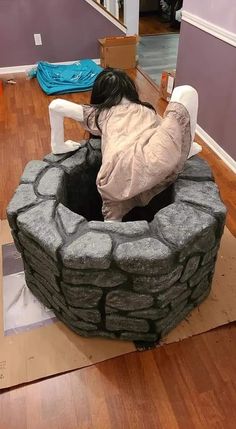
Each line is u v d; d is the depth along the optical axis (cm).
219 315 141
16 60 368
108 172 123
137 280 110
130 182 121
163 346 133
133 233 111
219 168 225
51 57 377
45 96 323
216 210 119
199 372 125
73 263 107
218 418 113
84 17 359
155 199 151
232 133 216
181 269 115
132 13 370
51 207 122
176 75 276
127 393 120
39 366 127
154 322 125
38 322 141
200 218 115
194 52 240
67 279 114
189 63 251
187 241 108
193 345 133
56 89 325
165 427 111
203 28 221
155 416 114
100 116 138
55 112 137
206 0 212
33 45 363
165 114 123
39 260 124
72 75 348
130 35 380
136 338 132
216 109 228
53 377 124
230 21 195
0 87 334
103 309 122
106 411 115
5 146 250
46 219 117
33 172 139
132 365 127
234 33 194
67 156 148
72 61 385
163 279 110
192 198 123
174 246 107
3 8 333
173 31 489
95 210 171
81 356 129
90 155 149
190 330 137
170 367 126
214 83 224
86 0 348
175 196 126
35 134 264
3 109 301
